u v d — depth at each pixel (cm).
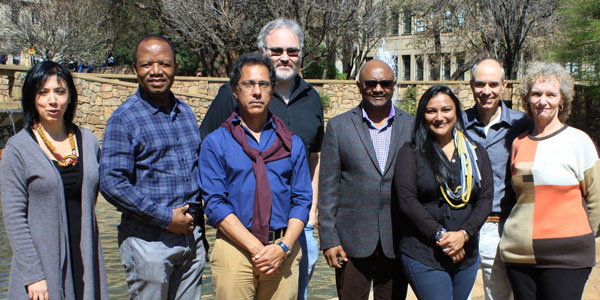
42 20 2334
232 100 358
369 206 363
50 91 299
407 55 3831
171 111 328
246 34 2014
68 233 303
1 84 1141
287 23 378
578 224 322
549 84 329
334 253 367
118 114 310
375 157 364
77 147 313
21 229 288
